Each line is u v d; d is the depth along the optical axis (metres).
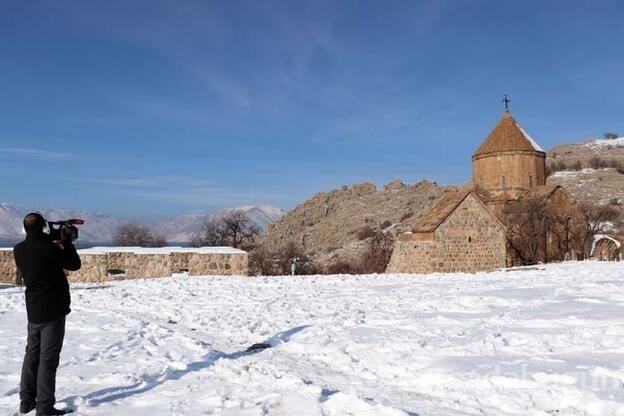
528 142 58.34
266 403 6.67
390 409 6.27
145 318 14.49
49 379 6.65
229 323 13.24
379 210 133.75
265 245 125.38
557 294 16.92
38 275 6.86
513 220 52.47
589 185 117.94
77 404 6.93
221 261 31.98
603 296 16.14
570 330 10.73
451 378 7.83
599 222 69.56
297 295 18.45
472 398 7.10
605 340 9.81
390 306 15.26
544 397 6.90
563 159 160.62
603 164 142.88
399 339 10.43
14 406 7.01
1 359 9.38
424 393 7.46
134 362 9.22
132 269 30.84
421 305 15.23
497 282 22.44
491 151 58.53
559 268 32.31
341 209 140.50
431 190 142.50
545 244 52.59
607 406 6.46
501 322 11.98
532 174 58.06
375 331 11.38
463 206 37.81
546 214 52.50
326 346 10.20
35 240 7.09
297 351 10.13
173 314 14.84
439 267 37.03
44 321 6.77
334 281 24.22
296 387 7.41
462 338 10.47
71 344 10.73
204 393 7.31
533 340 9.97
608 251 56.78
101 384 7.85
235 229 78.25
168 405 6.84
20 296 19.33
